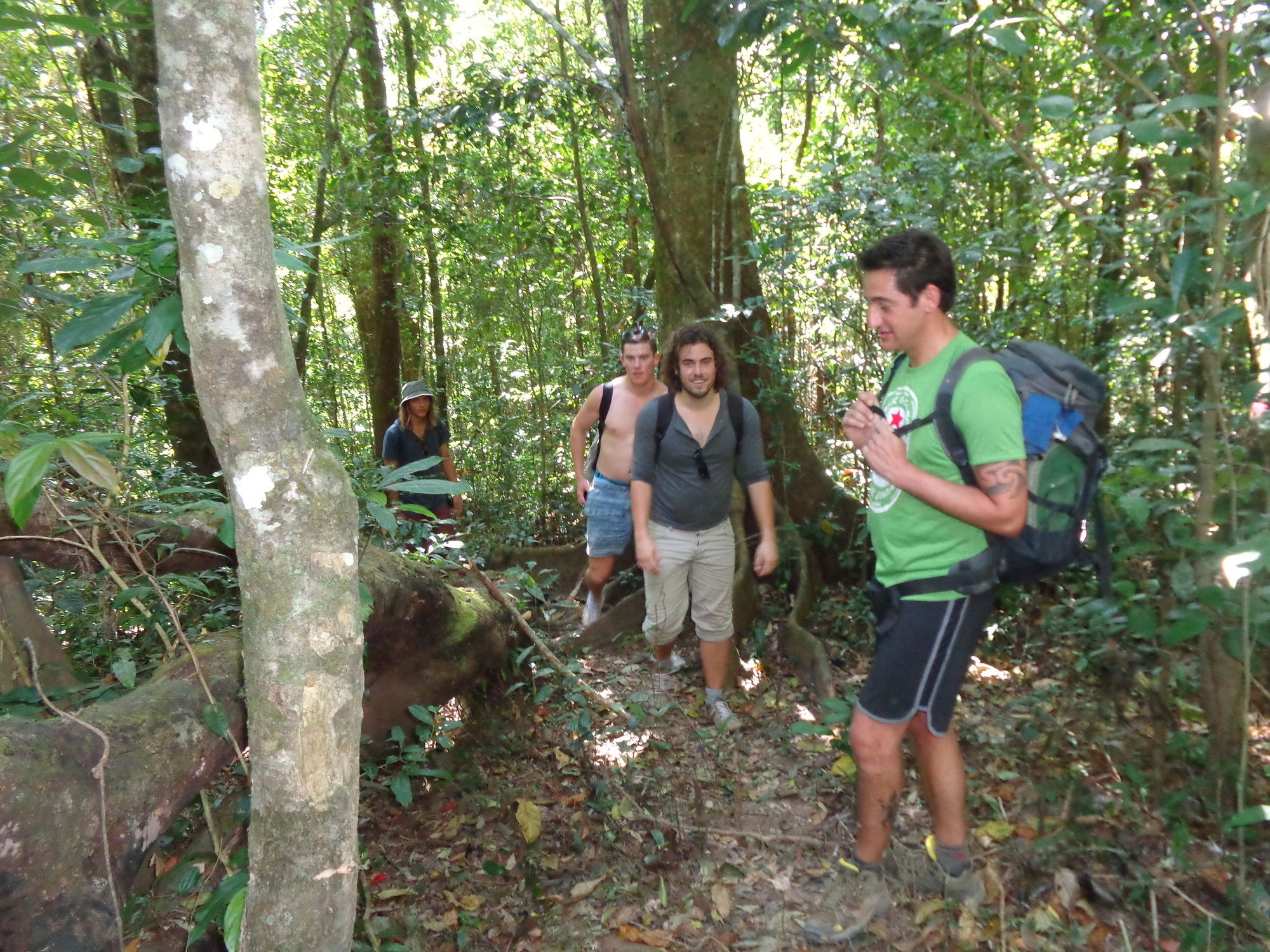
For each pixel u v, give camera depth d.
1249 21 2.29
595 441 4.98
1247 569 1.97
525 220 8.27
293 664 1.29
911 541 2.38
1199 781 2.55
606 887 2.89
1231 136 2.69
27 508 1.45
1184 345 2.54
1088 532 2.54
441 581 3.84
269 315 1.26
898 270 2.30
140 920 2.23
